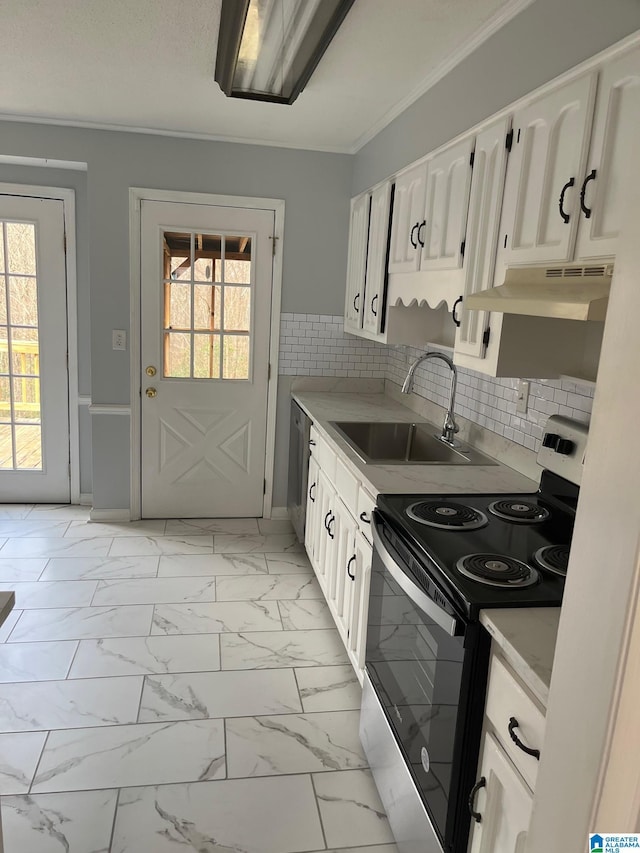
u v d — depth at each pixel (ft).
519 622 4.24
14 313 13.34
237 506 13.92
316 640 9.31
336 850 5.91
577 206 5.03
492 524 6.05
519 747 3.81
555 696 2.88
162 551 12.05
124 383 12.87
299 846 5.92
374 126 11.07
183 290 12.82
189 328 12.98
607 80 4.71
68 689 7.93
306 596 10.59
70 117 11.53
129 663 8.52
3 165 12.62
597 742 2.54
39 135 11.80
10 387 13.66
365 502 7.45
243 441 13.65
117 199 12.19
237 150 12.44
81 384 13.76
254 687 8.18
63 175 12.84
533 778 3.72
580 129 5.00
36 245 13.03
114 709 7.61
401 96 9.49
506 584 4.67
